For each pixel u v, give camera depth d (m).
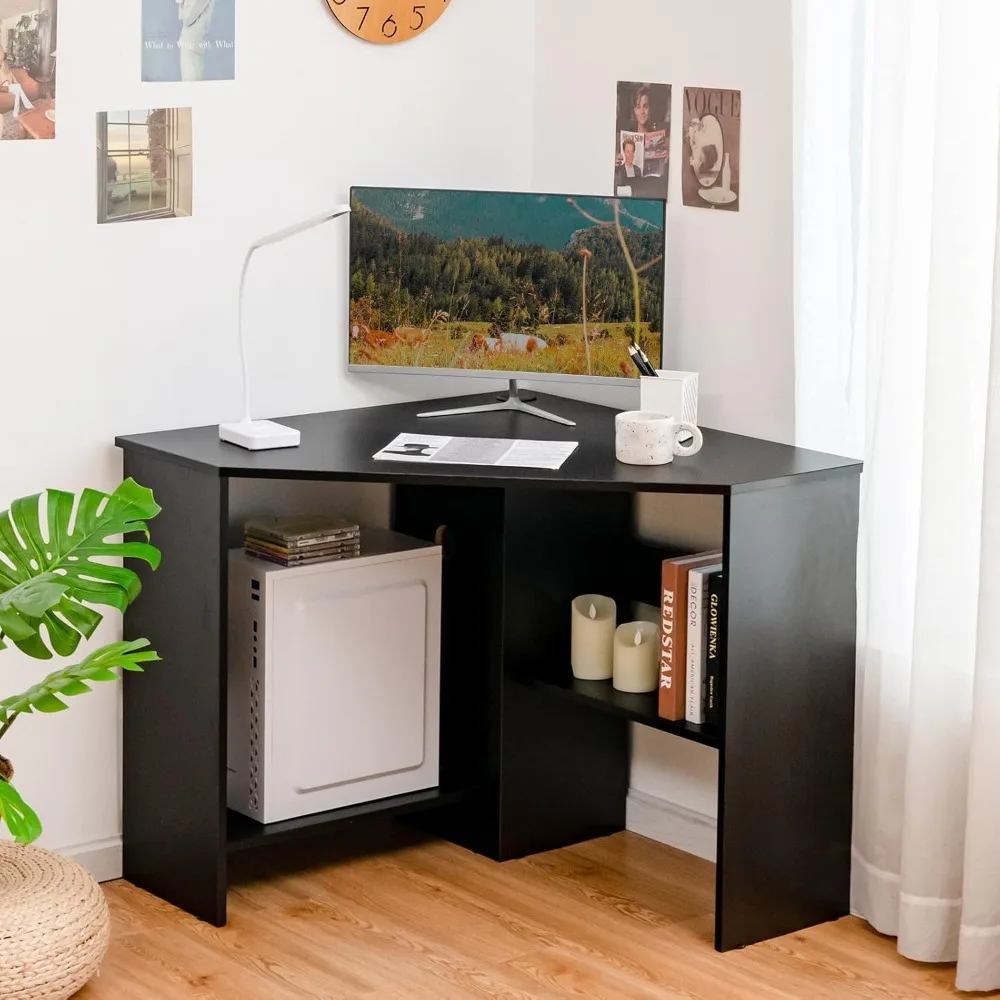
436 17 3.37
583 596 3.23
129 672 3.12
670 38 3.24
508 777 3.26
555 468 2.86
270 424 3.07
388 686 3.20
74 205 2.98
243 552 3.14
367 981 2.77
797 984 2.79
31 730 3.07
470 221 3.22
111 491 3.11
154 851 3.11
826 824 3.00
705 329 3.25
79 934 2.66
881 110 2.78
